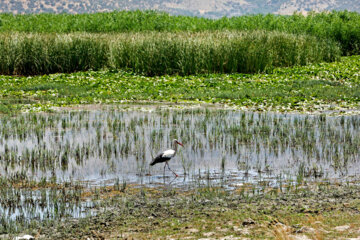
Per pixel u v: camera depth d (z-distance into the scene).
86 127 17.38
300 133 15.73
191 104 22.33
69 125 17.62
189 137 15.66
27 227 8.65
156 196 10.34
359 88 25.41
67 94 24.75
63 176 11.98
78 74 30.53
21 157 13.65
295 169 12.34
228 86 26.31
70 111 20.55
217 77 29.00
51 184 11.34
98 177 11.91
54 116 19.41
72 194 10.48
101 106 21.88
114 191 10.77
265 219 8.50
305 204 9.38
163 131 16.72
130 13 50.50
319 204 9.32
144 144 14.80
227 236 7.69
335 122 17.75
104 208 9.59
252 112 20.05
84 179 11.76
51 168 12.66
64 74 30.53
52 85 26.69
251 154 13.82
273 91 24.62
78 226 8.61
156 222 8.62
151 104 22.44
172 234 7.97
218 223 8.42
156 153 14.07
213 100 22.91
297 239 7.32
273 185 11.03
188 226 8.32
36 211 9.48
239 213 8.92
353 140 14.86
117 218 8.96
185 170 12.45
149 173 12.21
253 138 15.59
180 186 11.11
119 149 14.44
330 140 15.05
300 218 8.48
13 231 8.44
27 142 15.34
